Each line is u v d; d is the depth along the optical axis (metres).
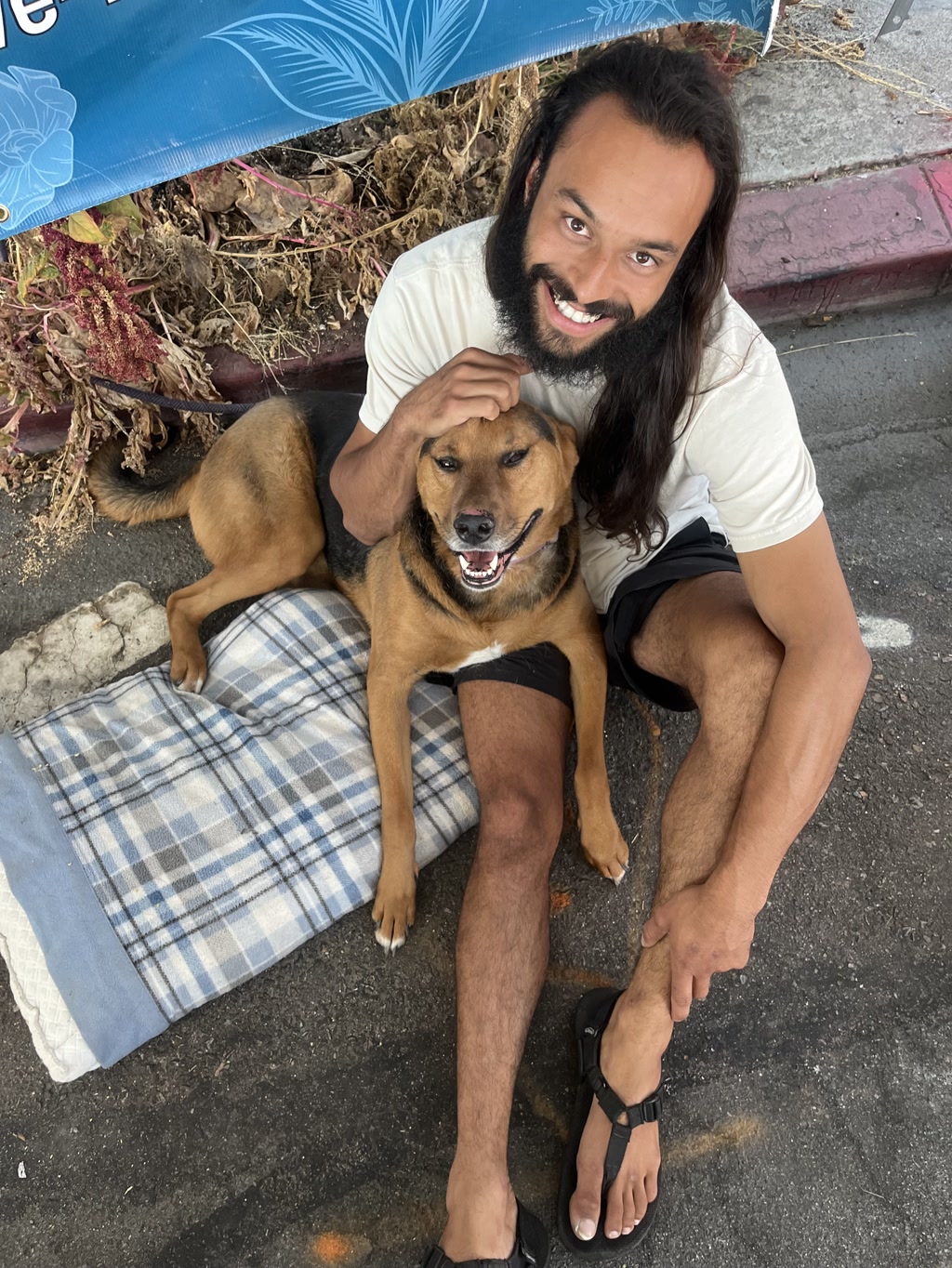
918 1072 2.17
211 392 3.08
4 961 2.27
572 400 2.11
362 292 3.24
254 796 2.41
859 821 2.52
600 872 2.39
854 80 3.83
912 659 2.80
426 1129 2.10
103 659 2.85
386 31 1.51
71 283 2.50
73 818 2.34
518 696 2.27
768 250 3.44
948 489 3.18
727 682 1.79
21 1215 2.00
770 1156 2.06
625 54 1.49
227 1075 2.16
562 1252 1.95
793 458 1.77
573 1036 2.21
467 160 3.09
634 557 2.21
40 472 3.22
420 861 2.38
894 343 3.57
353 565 2.66
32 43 1.37
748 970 2.30
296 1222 1.99
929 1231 1.99
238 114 1.53
